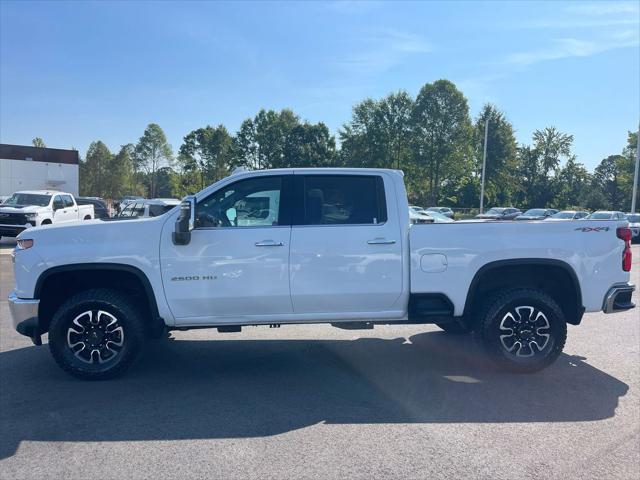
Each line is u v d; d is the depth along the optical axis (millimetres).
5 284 11766
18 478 3604
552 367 6137
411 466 3779
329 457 3908
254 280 5523
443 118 64438
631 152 66250
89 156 100875
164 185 108250
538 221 5844
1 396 5129
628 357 6559
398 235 5656
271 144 79688
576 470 3732
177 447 4066
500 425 4508
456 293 5711
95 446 4082
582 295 5844
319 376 5805
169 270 5480
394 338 7473
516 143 70312
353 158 70562
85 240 5473
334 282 5590
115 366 5516
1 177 46562
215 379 5688
